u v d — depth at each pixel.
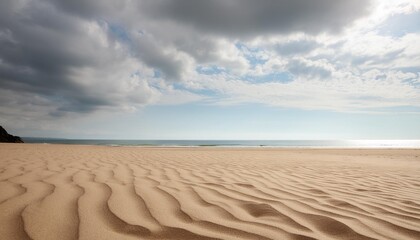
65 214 1.86
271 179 3.77
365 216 2.02
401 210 2.21
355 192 2.95
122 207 2.08
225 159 7.32
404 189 3.22
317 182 3.60
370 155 11.68
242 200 2.44
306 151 15.11
